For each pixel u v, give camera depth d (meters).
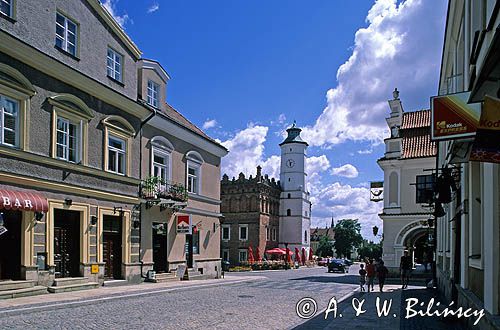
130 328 10.55
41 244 15.82
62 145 17.34
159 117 23.42
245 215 69.44
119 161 20.91
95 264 18.55
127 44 21.81
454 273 14.48
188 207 26.83
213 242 30.16
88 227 18.31
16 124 15.20
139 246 21.88
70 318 11.62
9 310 11.80
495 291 7.84
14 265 15.06
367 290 24.03
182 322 11.63
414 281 31.48
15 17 15.12
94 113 19.00
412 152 33.97
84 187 18.09
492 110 5.40
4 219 14.82
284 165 78.62
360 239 120.25
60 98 16.98
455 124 8.85
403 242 33.50
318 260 82.25
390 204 34.09
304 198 78.31
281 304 16.56
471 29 11.12
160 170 24.42
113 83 20.61
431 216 31.58
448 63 19.70
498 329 6.62
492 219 8.00
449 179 13.41
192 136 27.11
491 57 5.05
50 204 16.28
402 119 36.28
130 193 21.33
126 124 21.16
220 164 31.86
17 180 14.84
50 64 16.30
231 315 13.21
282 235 77.06
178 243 25.56
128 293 17.02
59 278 16.84
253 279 30.11
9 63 14.77
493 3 7.93
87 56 18.81
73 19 18.06
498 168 7.96
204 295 18.70
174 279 24.53
